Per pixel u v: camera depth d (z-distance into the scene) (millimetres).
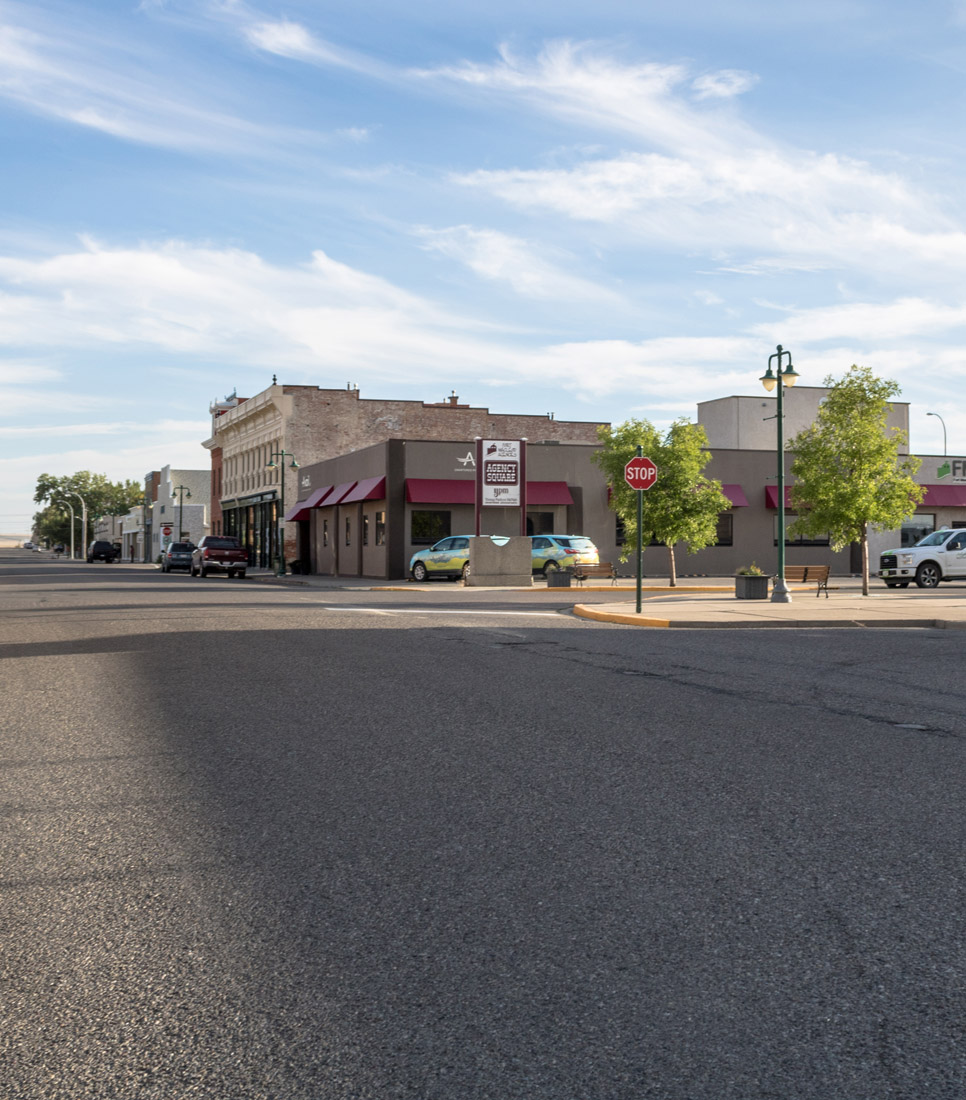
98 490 190875
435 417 64188
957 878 4590
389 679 11000
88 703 9641
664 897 4336
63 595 29641
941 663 12695
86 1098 2816
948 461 50406
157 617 19859
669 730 8172
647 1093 2822
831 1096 2811
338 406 63000
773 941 3852
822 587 30016
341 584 39312
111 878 4648
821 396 58625
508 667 12008
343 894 4402
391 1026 3203
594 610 21203
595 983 3492
